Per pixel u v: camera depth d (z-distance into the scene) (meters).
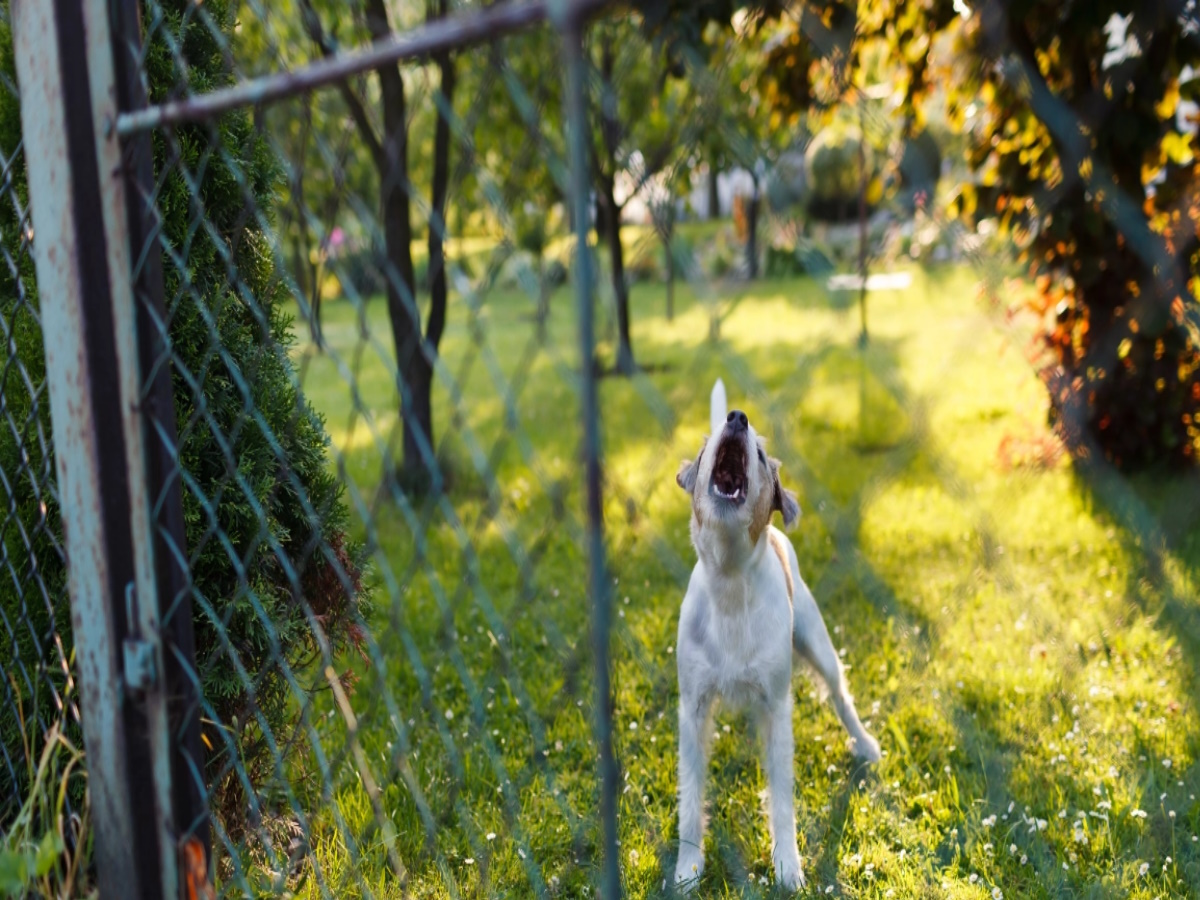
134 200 1.74
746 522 2.75
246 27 6.11
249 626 2.59
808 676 3.62
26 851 2.04
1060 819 2.88
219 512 2.57
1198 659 3.31
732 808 3.19
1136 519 1.44
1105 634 3.80
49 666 2.53
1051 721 3.36
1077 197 3.70
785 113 4.55
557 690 3.85
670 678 3.80
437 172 6.84
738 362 1.47
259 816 2.09
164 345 1.78
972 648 3.96
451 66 6.41
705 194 16.11
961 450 6.59
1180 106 3.83
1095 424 5.07
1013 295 5.57
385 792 3.10
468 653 4.35
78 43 1.72
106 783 1.89
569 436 8.35
